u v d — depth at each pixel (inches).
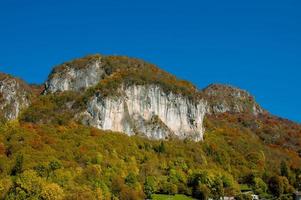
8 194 6028.5
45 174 6879.9
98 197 6574.8
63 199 6117.1
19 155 7096.5
